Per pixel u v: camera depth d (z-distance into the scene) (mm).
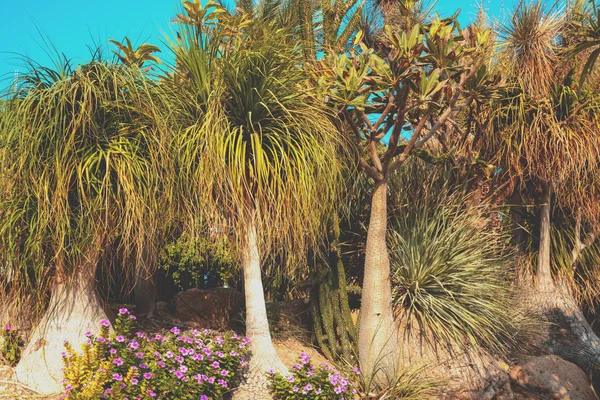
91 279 6281
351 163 7645
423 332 7523
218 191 6336
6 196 5816
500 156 8711
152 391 5520
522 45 8969
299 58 7195
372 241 7426
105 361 5773
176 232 7230
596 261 9750
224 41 7336
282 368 6637
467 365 7426
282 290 9891
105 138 6039
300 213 6555
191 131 6484
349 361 7398
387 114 7625
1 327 6270
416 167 8828
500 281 8461
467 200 8719
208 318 7754
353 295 8688
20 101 5961
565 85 8859
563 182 8898
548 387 7859
